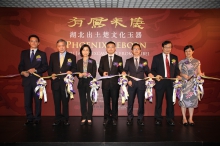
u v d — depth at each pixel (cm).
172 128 348
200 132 328
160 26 432
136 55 371
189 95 365
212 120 404
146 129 341
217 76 438
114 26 430
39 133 319
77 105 434
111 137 301
